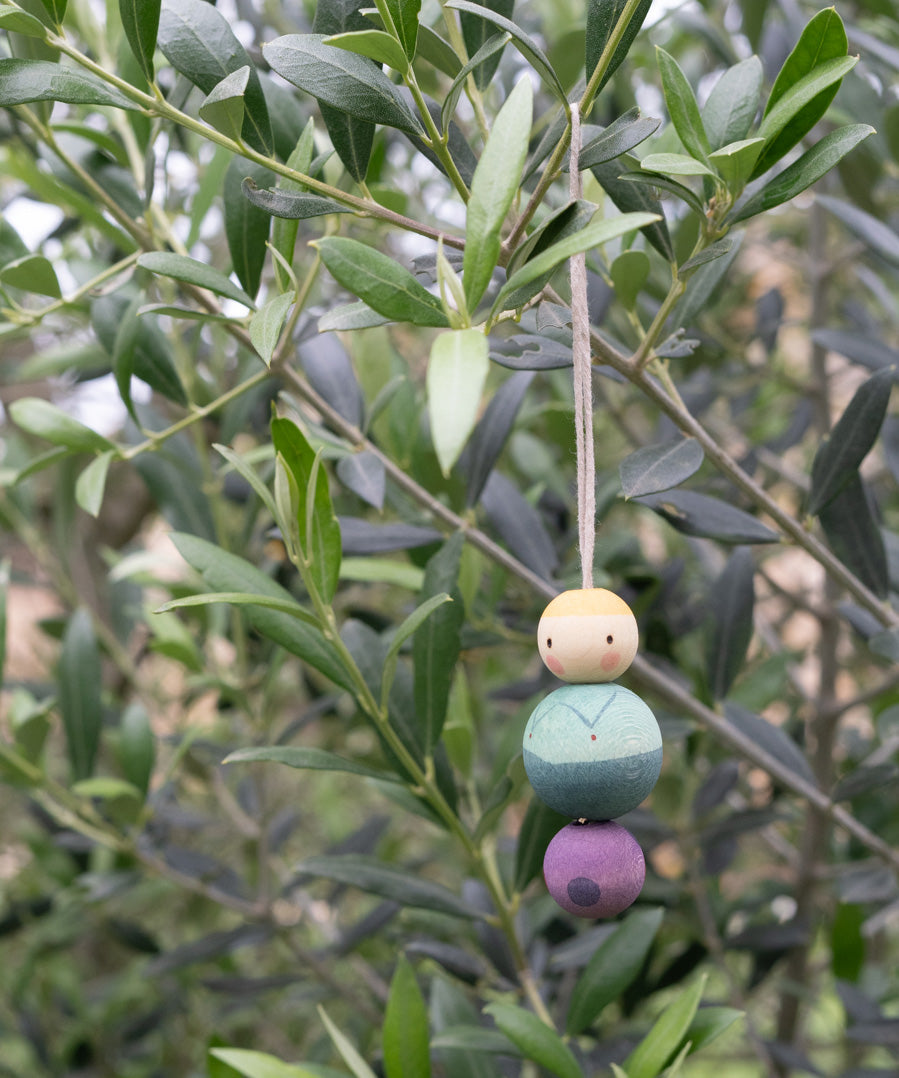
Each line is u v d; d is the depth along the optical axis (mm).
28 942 1027
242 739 872
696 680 608
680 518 489
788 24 672
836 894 725
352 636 484
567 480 788
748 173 387
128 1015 1050
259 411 765
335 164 505
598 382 786
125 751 640
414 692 465
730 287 1028
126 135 554
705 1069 1077
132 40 383
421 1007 427
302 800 1273
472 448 542
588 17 379
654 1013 870
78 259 674
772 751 580
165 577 854
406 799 490
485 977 564
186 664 695
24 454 867
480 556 589
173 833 1091
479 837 471
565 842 372
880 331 946
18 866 1148
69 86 384
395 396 602
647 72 900
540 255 325
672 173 369
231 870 764
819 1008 931
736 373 871
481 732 894
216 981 698
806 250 1101
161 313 427
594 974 482
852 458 482
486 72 431
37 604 1402
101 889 710
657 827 691
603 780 362
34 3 417
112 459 506
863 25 705
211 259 897
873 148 663
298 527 418
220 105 373
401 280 342
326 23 400
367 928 671
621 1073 415
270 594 449
